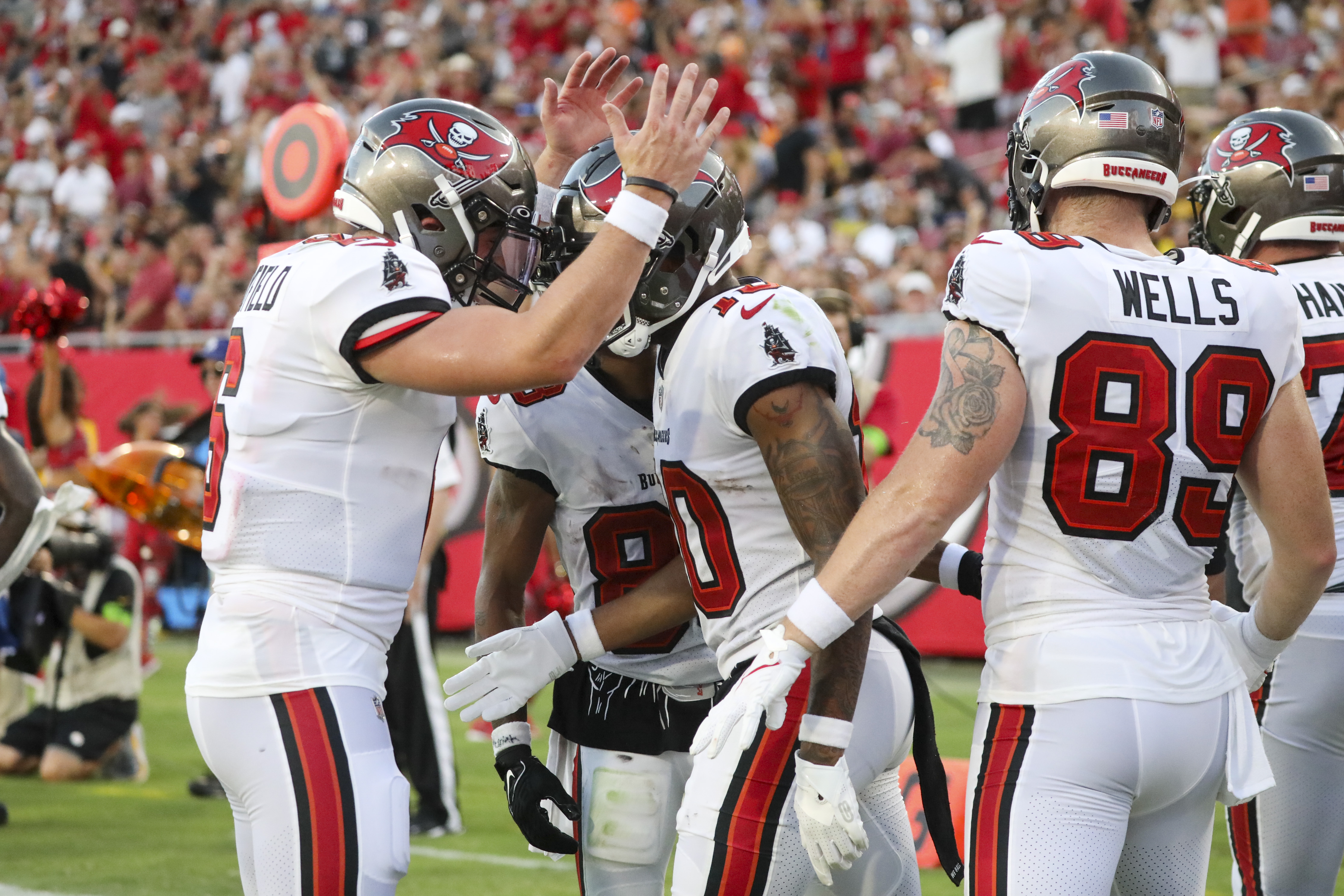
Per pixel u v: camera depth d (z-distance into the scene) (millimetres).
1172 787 7082
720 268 8344
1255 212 10195
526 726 9406
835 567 6973
